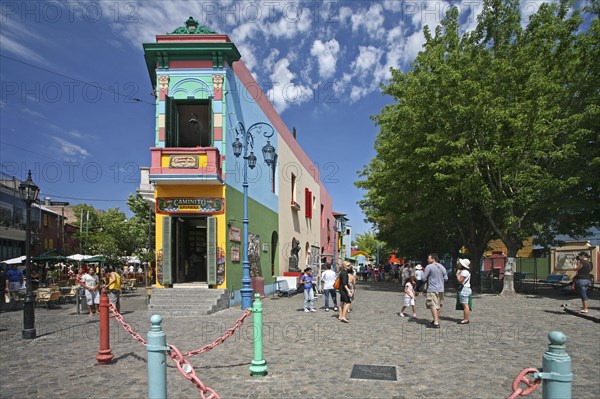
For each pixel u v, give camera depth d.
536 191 17.31
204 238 17.48
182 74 15.66
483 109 16.91
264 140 21.30
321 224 39.62
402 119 20.22
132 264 40.44
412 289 12.59
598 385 5.79
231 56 15.85
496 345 8.38
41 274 30.67
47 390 5.81
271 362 7.17
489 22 20.22
